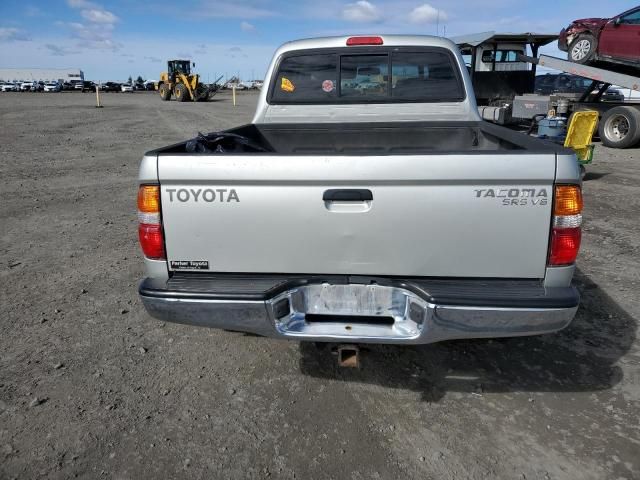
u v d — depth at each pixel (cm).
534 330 238
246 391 304
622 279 462
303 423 275
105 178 955
